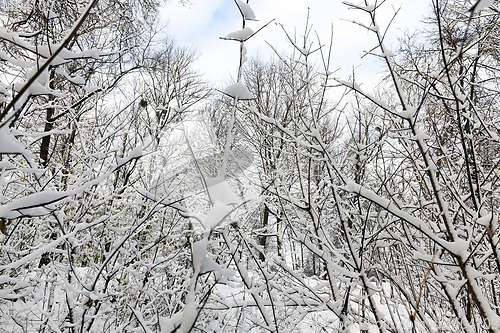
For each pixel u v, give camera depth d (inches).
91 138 116.6
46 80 52.6
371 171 135.8
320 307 110.1
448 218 85.1
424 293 111.6
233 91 38.8
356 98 111.0
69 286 86.1
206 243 35.7
